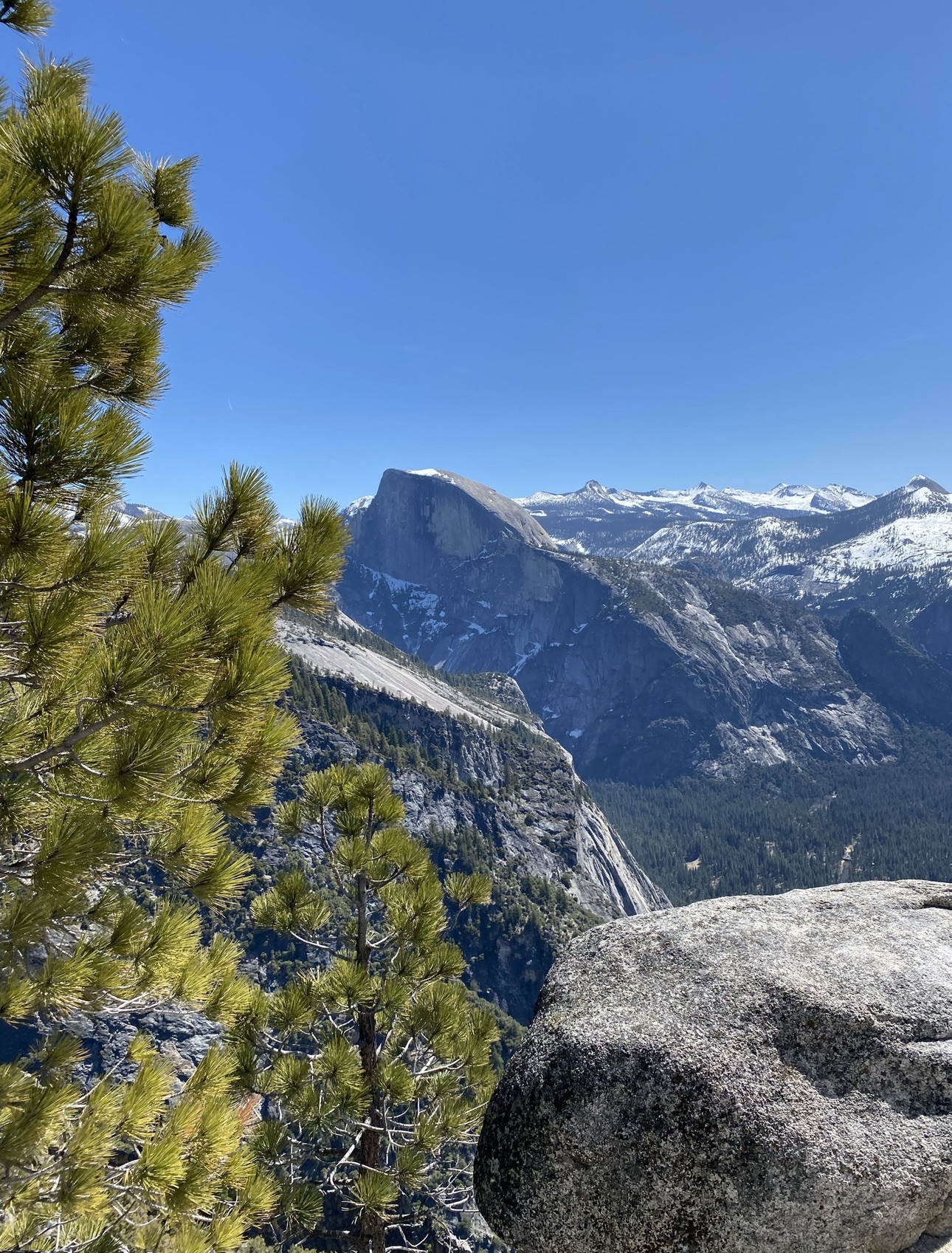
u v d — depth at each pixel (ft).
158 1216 25.39
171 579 20.77
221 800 23.86
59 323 20.88
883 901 22.13
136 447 17.39
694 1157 15.81
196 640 16.99
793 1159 15.30
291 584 21.11
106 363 21.80
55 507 17.34
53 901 19.25
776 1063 16.74
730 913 21.43
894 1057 16.70
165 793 20.56
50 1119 21.30
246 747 22.97
